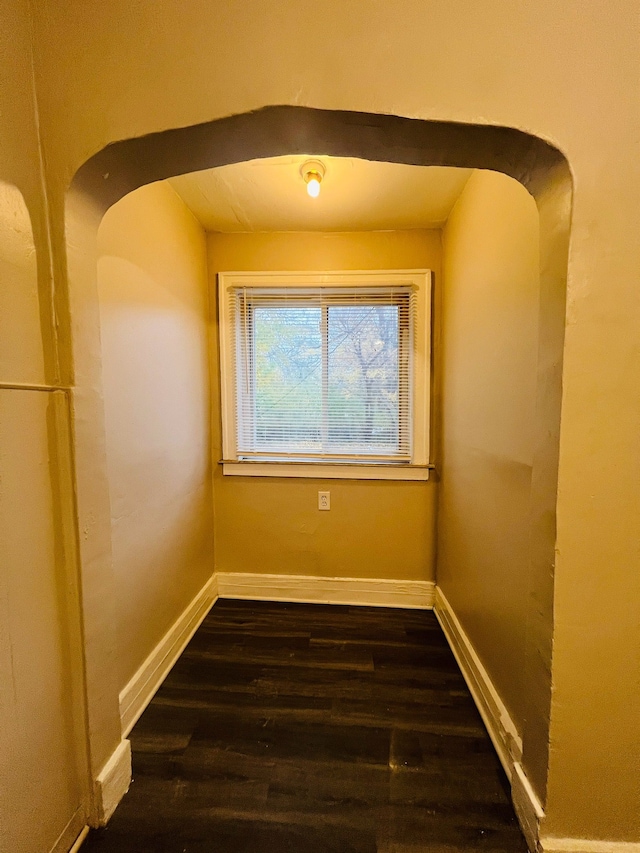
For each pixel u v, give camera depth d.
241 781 1.11
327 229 2.01
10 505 0.77
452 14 0.77
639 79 0.76
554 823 0.90
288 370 2.13
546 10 0.75
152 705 1.40
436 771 1.15
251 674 1.57
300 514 2.16
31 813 0.82
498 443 1.27
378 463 2.09
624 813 0.89
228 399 2.13
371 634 1.85
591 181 0.78
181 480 1.76
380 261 2.03
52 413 0.88
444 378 1.95
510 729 1.13
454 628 1.73
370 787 1.10
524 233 1.10
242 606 2.12
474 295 1.51
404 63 0.78
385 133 0.85
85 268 0.94
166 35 0.80
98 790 0.98
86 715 0.95
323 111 0.79
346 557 2.16
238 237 2.07
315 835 0.98
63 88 0.83
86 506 0.94
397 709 1.38
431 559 2.11
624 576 0.85
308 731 1.29
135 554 1.38
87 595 0.95
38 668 0.84
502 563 1.23
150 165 0.93
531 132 0.78
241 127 0.84
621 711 0.88
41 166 0.85
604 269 0.80
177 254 1.71
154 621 1.51
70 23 0.82
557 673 0.88
